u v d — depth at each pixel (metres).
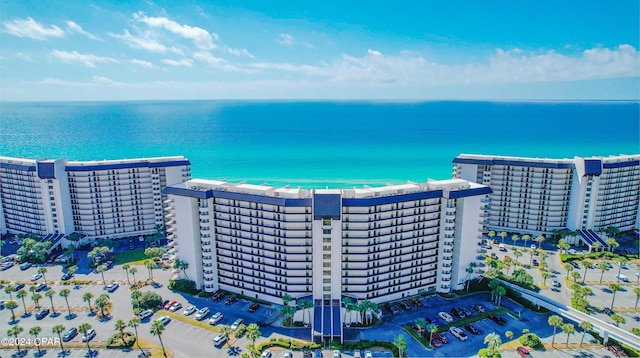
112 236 197.75
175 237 146.00
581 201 190.88
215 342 112.12
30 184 188.50
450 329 118.75
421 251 138.00
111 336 116.00
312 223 123.75
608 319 124.06
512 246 191.00
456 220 139.50
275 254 131.12
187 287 143.50
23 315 128.12
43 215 189.62
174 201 142.38
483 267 149.50
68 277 156.25
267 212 129.62
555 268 164.62
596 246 178.62
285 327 121.44
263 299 137.38
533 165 195.50
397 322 124.25
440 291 141.75
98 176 190.12
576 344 111.81
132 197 199.12
